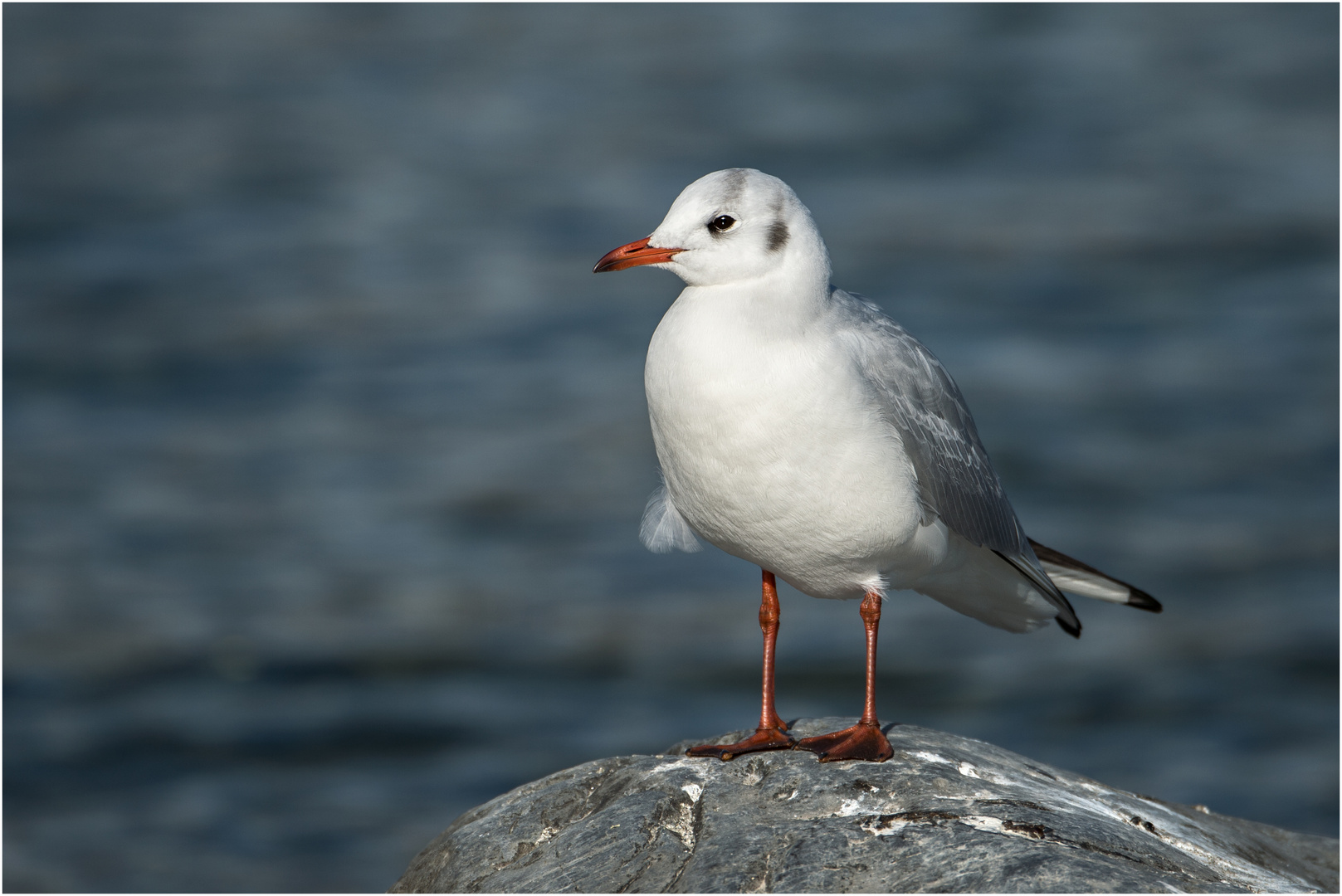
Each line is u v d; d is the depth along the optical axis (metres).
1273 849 7.29
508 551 19.66
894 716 15.91
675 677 16.72
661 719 15.93
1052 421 22.94
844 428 6.47
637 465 22.16
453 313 28.41
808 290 6.61
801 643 17.33
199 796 14.94
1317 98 39.62
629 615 18.11
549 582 18.91
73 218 34.00
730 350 6.48
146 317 28.55
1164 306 27.45
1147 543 19.33
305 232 32.97
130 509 21.27
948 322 26.91
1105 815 6.32
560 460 22.39
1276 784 14.41
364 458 22.72
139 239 32.69
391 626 17.98
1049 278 28.88
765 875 5.42
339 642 17.80
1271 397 23.72
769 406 6.43
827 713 15.91
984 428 22.72
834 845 5.50
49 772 15.37
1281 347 25.59
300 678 17.17
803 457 6.48
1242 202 32.22
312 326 28.08
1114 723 15.72
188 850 13.91
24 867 13.54
